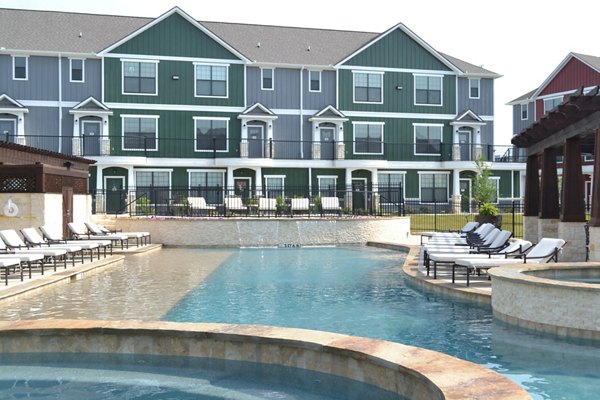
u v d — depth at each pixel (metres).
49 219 16.69
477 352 6.91
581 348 7.05
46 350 6.51
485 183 31.33
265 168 34.66
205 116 34.38
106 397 5.46
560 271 9.17
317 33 39.47
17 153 17.03
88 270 13.73
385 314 9.08
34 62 32.16
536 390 5.61
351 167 34.88
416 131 37.50
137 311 9.23
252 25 38.75
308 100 35.97
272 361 6.00
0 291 10.23
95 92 32.94
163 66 33.81
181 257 18.08
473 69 38.94
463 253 12.80
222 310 9.38
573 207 14.12
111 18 36.53
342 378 5.54
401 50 37.25
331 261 16.97
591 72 40.84
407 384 4.92
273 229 22.31
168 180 33.44
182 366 6.33
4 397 5.46
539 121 14.23
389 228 23.73
